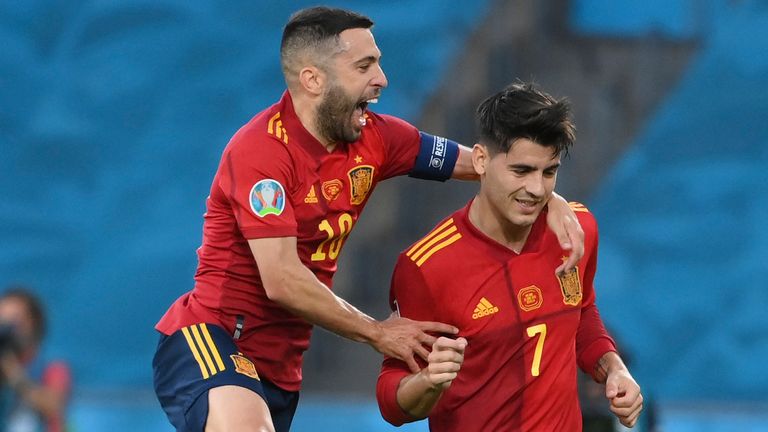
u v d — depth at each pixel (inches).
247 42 1116.5
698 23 1111.6
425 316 460.1
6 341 637.9
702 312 1086.4
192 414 454.0
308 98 467.2
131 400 1087.0
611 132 1119.0
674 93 1113.4
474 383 454.0
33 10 1132.5
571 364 459.8
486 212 456.8
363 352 1107.3
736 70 1100.5
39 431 655.1
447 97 1115.9
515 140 430.3
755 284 1077.1
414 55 1117.7
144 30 1125.1
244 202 451.8
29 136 1131.3
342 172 474.3
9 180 1129.4
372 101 470.9
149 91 1122.7
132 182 1122.7
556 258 460.8
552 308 455.8
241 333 479.2
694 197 1099.9
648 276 1100.5
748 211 1087.6
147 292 1116.5
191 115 1119.0
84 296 1120.8
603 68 1119.6
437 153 511.5
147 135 1122.7
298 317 486.3
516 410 451.5
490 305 452.1
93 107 1125.7
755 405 1063.6
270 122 468.1
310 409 1053.2
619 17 1120.8
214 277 479.5
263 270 449.1
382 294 1121.4
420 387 426.3
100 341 1116.5
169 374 472.4
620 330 1099.9
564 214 459.2
